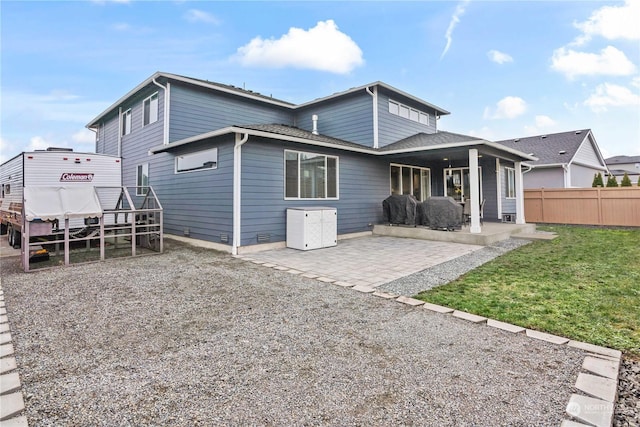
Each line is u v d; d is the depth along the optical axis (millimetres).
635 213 12219
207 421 1940
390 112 12281
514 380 2355
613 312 3637
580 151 18641
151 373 2498
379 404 2096
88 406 2098
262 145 8125
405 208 10648
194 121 10867
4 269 6141
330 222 8617
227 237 7852
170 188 10180
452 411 2018
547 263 6215
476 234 8703
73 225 8742
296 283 5094
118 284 5055
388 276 5477
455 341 3010
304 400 2143
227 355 2777
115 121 14172
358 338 3092
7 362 2678
